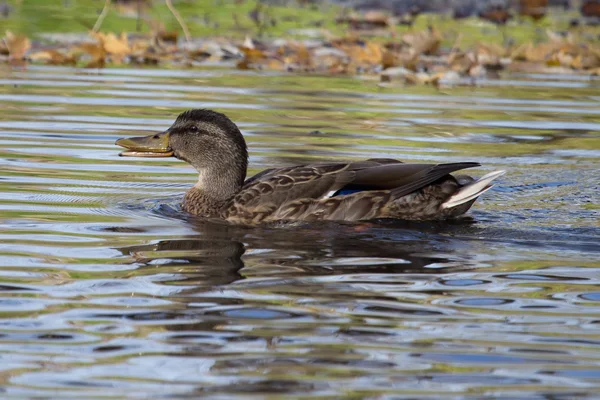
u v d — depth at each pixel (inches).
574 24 1180.5
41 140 649.0
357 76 918.4
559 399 296.5
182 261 423.5
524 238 472.7
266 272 409.7
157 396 294.8
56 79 845.8
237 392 298.2
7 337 333.7
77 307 362.3
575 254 444.1
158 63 943.0
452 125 728.3
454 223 502.9
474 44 1044.5
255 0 1264.8
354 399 294.7
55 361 316.8
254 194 516.1
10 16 1075.3
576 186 580.4
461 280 403.2
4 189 538.0
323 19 1162.6
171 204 536.1
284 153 630.5
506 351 330.6
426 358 324.5
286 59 940.6
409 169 516.4
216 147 533.0
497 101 817.5
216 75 890.7
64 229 471.2
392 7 1243.8
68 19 1082.1
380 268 418.0
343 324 351.3
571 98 836.0
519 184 582.6
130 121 702.5
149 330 342.3
